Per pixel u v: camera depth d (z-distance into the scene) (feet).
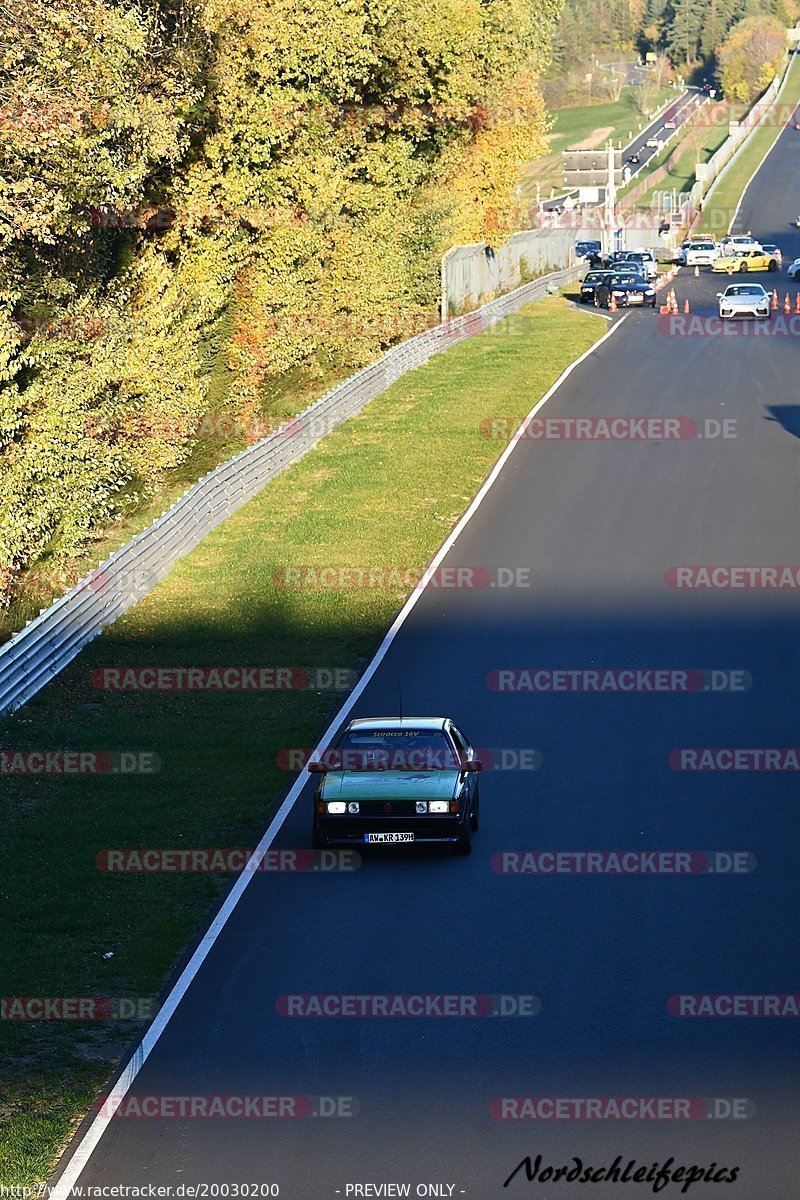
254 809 228.84
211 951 176.35
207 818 225.97
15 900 196.44
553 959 171.63
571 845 209.77
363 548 388.78
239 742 261.85
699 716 267.18
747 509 413.59
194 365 462.19
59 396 376.48
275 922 184.96
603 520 408.46
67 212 351.87
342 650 316.19
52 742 262.88
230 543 398.21
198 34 448.24
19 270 369.91
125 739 264.31
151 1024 157.17
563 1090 140.67
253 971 170.30
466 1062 146.61
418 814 202.59
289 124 496.64
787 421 516.73
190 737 265.34
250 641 323.98
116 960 175.83
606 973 167.53
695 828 215.10
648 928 180.55
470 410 547.49
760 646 306.96
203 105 469.16
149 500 442.91
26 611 361.30
